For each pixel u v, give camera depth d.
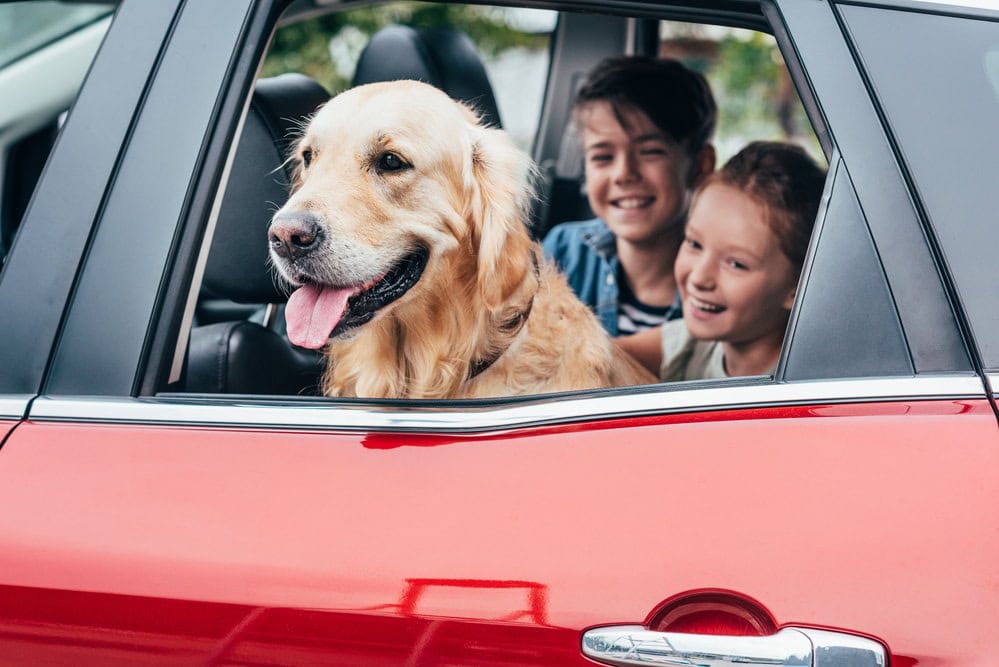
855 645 1.05
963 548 1.08
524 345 1.96
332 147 1.77
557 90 3.12
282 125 1.86
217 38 1.35
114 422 1.26
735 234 2.35
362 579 1.12
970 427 1.14
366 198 1.73
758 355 2.42
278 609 1.13
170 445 1.24
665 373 2.53
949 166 1.22
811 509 1.11
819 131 1.25
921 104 1.24
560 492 1.15
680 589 1.08
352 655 1.11
